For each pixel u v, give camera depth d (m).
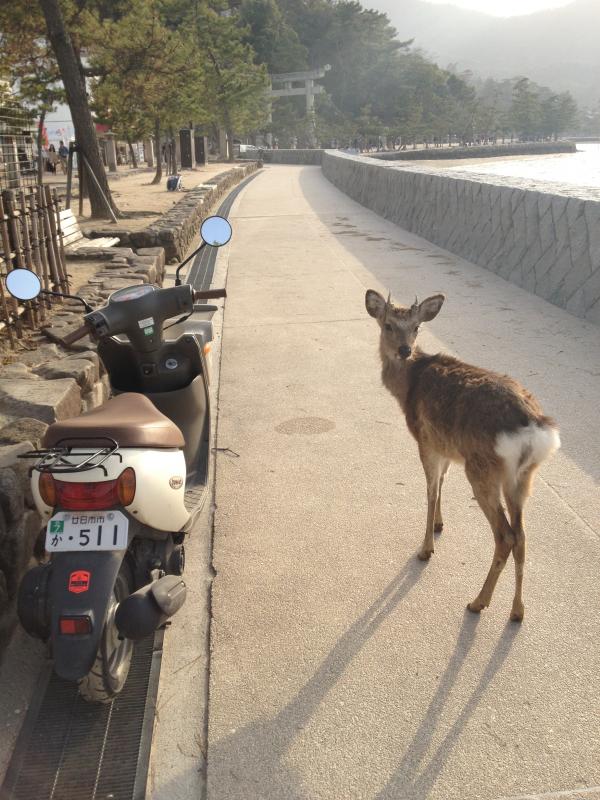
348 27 76.75
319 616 2.54
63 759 2.02
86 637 1.88
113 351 2.94
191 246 10.33
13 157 8.11
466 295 6.85
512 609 2.47
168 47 11.98
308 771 1.96
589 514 3.08
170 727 2.13
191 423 2.93
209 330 3.68
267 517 3.17
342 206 15.45
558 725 2.07
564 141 98.81
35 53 12.57
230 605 2.61
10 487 2.43
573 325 5.73
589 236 6.05
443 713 2.12
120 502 2.03
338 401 4.45
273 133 62.75
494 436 2.35
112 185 19.44
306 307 6.70
